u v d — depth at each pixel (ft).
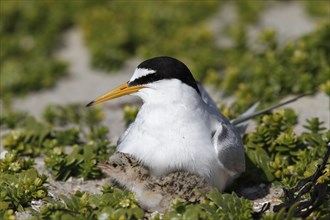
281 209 27.89
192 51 56.85
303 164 33.65
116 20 64.49
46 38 63.46
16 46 62.49
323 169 30.68
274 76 45.65
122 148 31.71
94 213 29.25
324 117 40.68
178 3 66.03
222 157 30.63
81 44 64.18
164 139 30.25
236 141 31.65
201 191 30.04
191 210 28.27
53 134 41.06
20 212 30.66
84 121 46.03
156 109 30.63
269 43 51.70
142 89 31.42
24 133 39.40
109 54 59.88
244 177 34.17
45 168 35.47
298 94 44.88
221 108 42.09
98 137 41.11
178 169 30.35
